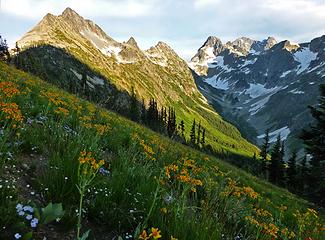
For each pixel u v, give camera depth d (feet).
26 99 34.42
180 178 18.37
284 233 23.50
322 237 28.73
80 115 40.83
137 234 14.44
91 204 17.17
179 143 68.49
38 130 25.43
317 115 100.53
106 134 33.73
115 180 19.63
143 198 19.03
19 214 13.06
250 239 20.94
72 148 22.41
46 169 19.27
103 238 15.96
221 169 62.39
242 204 24.13
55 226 14.94
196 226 16.92
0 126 22.67
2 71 55.42
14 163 19.13
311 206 77.66
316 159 101.71
